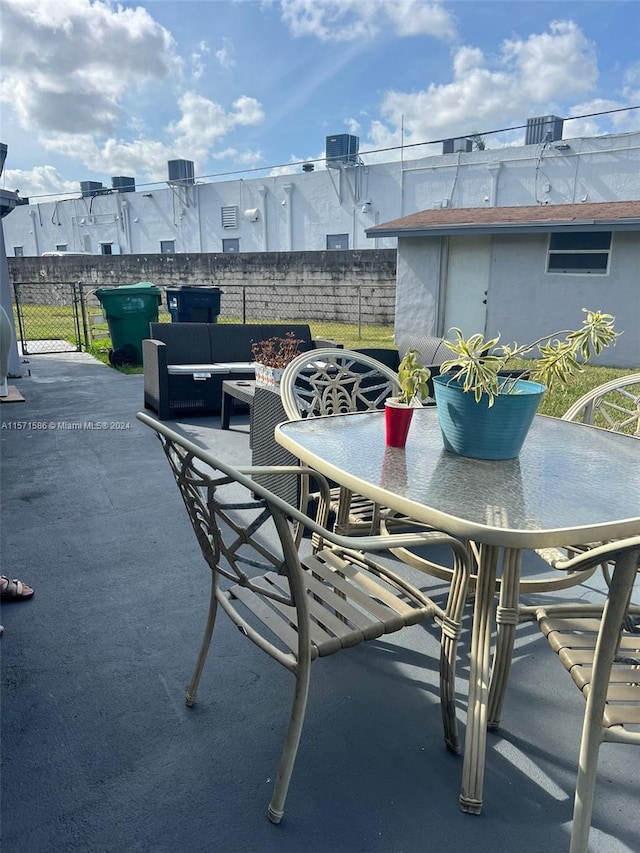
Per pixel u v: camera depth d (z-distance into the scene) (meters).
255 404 3.42
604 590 2.49
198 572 2.54
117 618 2.20
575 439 2.07
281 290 13.64
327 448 1.87
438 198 14.34
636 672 1.32
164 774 1.51
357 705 1.78
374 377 3.35
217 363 5.69
